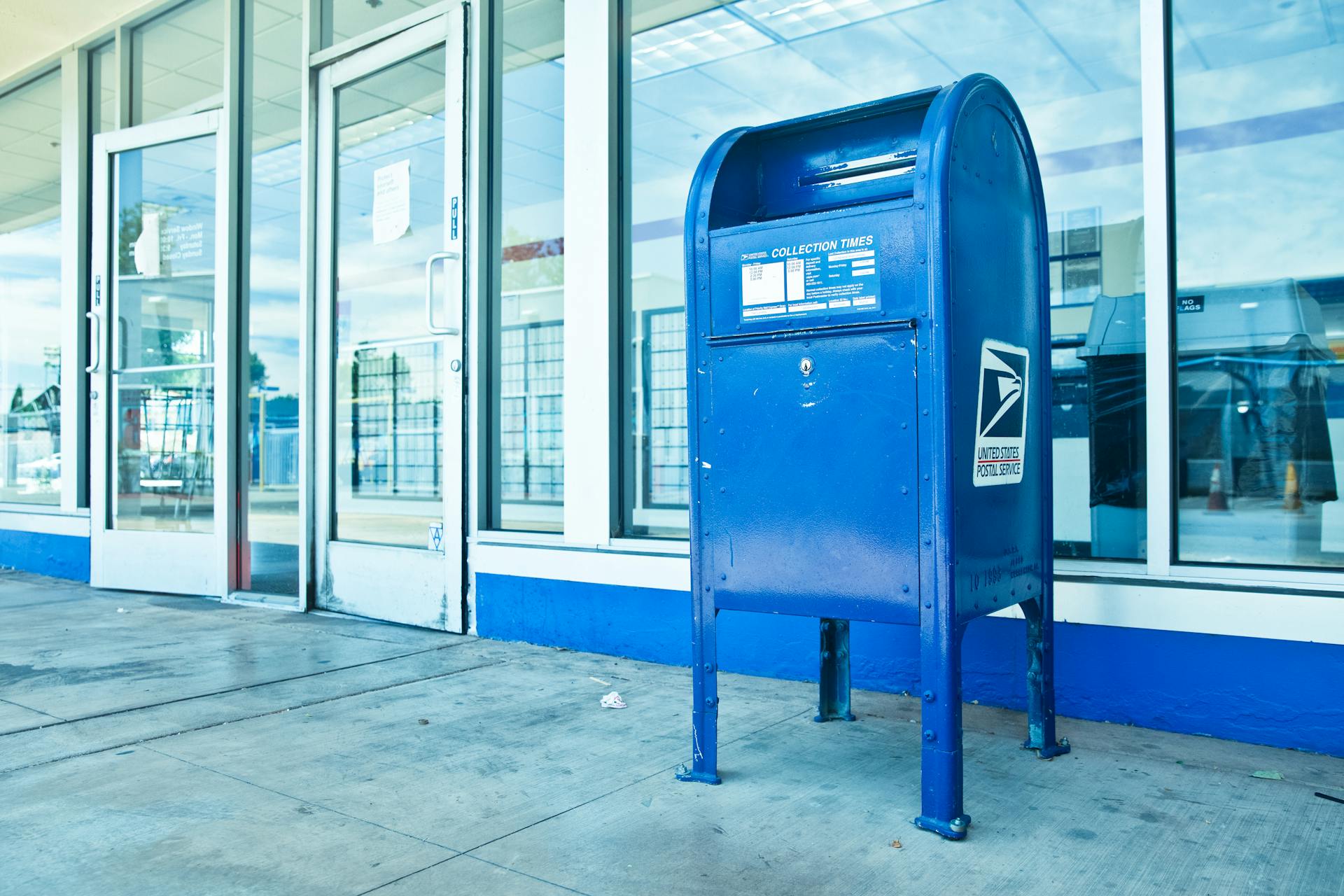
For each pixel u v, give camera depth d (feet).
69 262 20.06
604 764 8.30
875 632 10.82
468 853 6.45
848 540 7.24
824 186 8.71
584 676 11.51
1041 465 8.59
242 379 17.02
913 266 6.93
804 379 7.46
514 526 14.40
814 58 14.85
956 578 6.89
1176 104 9.93
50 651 12.81
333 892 5.87
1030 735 8.57
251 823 6.98
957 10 12.84
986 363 7.49
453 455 14.06
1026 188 8.43
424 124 14.66
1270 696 8.63
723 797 7.48
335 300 15.92
